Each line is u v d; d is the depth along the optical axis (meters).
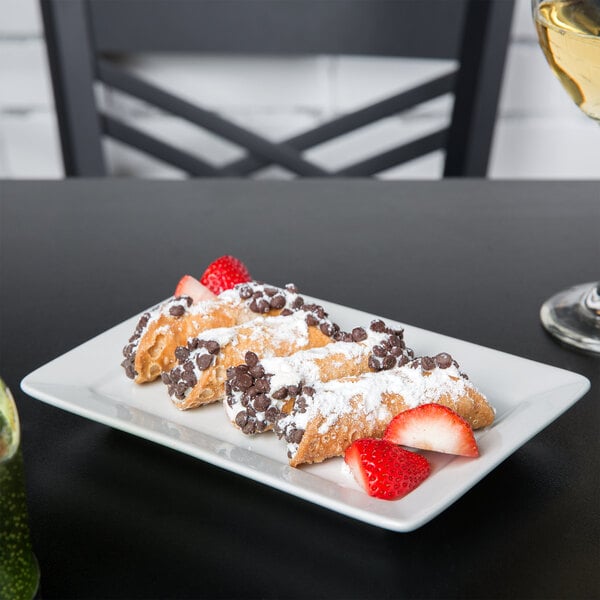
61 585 0.82
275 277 1.13
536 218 1.23
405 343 1.00
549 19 0.96
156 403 0.95
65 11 1.58
